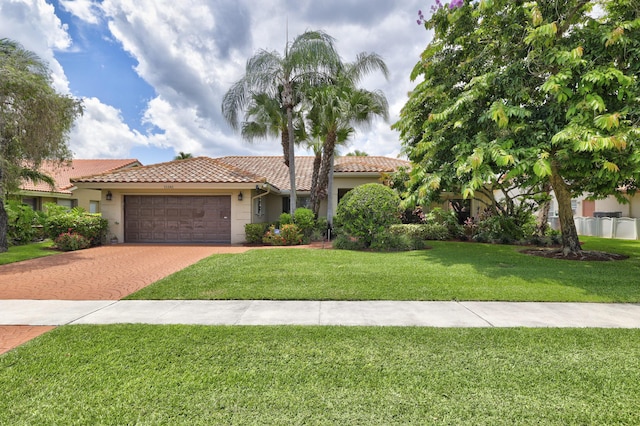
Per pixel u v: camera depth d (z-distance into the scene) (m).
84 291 7.08
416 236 15.27
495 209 16.95
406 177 16.22
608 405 2.95
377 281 7.60
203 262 10.00
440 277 7.98
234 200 15.97
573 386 3.25
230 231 16.05
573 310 5.68
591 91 7.73
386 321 5.12
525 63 8.88
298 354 3.94
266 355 3.91
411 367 3.63
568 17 9.20
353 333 4.59
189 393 3.11
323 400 3.01
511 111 8.20
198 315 5.42
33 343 4.23
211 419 2.74
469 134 9.87
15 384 3.26
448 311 5.62
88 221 14.52
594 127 7.45
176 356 3.88
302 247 14.18
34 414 2.80
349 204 12.96
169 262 10.60
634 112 7.73
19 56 11.91
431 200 11.14
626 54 8.23
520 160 8.18
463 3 10.07
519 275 8.23
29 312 5.61
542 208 16.84
